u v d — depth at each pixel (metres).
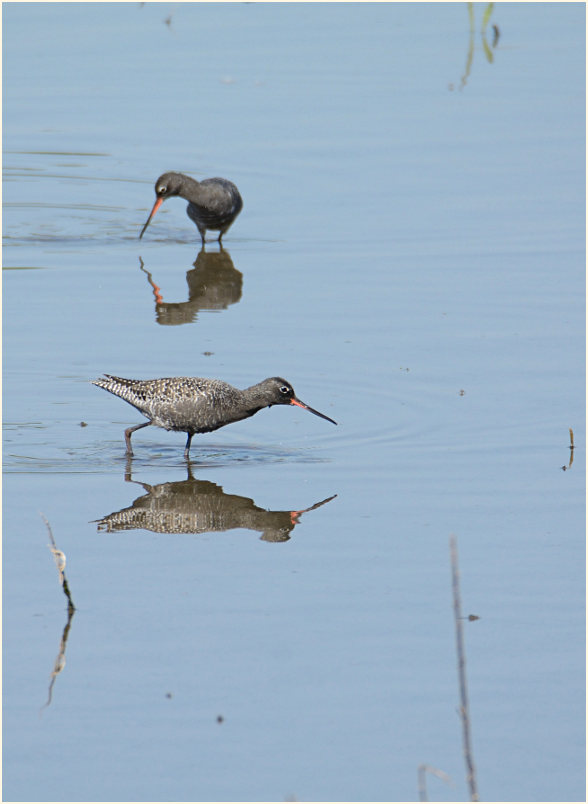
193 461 14.07
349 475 13.55
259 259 21.12
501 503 12.74
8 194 25.11
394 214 22.64
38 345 17.31
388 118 27.25
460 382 15.95
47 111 28.64
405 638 10.25
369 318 18.20
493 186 23.62
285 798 8.31
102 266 21.06
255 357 16.80
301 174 24.70
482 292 19.05
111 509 12.73
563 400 15.35
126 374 16.20
